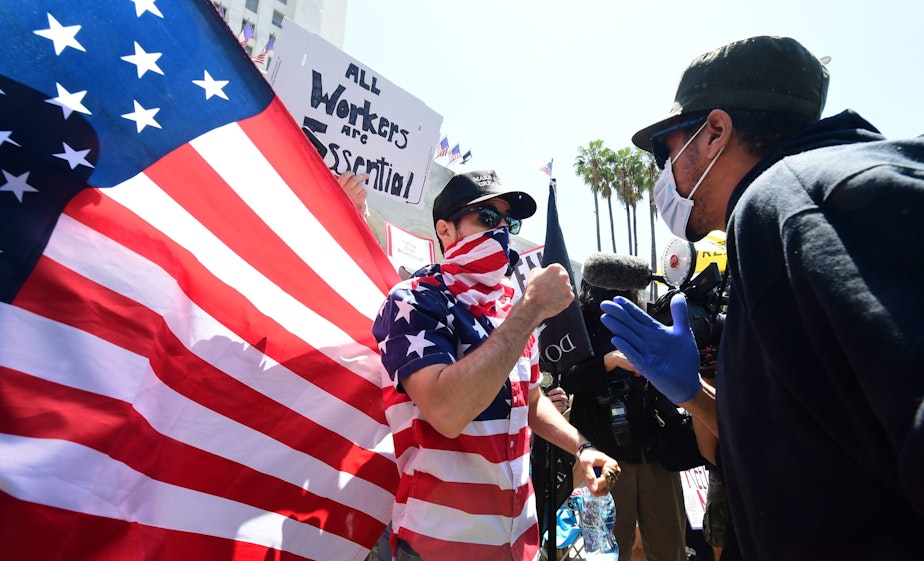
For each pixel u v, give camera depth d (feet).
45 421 3.57
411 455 5.33
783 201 2.58
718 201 3.93
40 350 3.64
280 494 5.19
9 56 3.75
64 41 3.98
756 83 3.68
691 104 3.92
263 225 5.27
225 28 4.99
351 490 5.81
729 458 3.24
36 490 3.44
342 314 5.96
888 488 2.30
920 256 2.00
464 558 4.81
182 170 4.62
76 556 3.59
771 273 2.59
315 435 5.57
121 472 3.91
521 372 5.83
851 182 2.26
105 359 3.91
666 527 9.61
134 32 4.33
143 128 4.37
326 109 8.91
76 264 3.90
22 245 3.67
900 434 1.80
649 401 9.69
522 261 12.24
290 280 5.50
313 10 110.32
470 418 4.52
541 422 6.65
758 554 2.84
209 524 4.61
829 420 2.35
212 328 4.83
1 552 3.29
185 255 4.62
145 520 4.12
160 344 4.33
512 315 4.82
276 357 5.33
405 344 4.89
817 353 2.32
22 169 3.73
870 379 1.93
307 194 5.69
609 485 5.88
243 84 5.12
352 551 5.74
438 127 10.53
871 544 2.30
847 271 2.11
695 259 9.61
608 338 10.24
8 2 3.77
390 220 35.76
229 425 4.88
